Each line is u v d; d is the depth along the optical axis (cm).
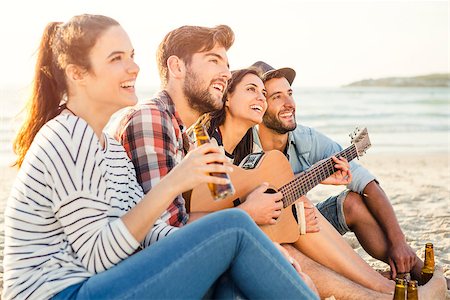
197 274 104
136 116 142
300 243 166
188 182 106
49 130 107
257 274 108
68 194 104
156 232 122
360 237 188
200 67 152
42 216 107
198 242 104
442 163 586
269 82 179
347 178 176
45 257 107
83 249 104
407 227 271
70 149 105
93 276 104
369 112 1152
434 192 385
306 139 187
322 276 158
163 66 157
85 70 115
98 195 106
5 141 694
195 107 155
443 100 1335
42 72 121
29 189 106
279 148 186
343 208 188
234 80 169
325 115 1116
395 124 998
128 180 126
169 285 103
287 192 165
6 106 850
